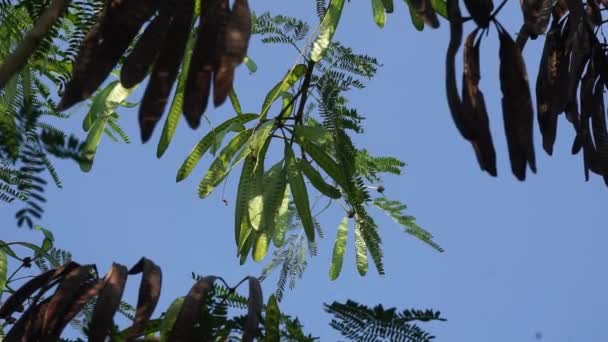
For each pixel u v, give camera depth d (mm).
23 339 1419
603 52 1758
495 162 1357
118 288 1379
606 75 1758
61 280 1460
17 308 1487
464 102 1380
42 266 1747
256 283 1368
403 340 1299
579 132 1768
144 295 1396
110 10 1289
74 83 1285
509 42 1412
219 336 1363
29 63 1659
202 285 1350
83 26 1474
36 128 991
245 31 1257
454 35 1343
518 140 1415
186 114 1235
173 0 1287
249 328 1330
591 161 1771
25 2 1481
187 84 1241
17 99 1645
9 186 1373
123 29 1286
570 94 1713
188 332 1327
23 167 988
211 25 1256
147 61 1284
